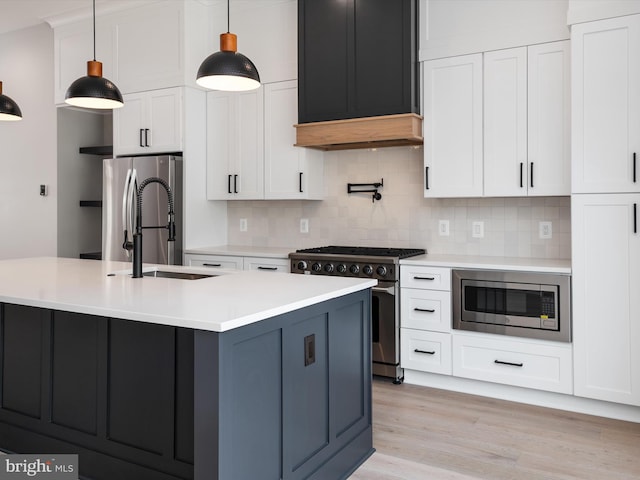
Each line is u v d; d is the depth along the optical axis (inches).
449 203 166.1
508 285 134.8
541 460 104.4
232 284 102.0
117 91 124.8
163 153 191.6
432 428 120.1
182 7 181.6
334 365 96.8
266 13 180.5
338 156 183.6
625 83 119.3
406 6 150.3
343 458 99.0
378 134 153.8
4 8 197.3
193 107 186.9
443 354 144.8
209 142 192.5
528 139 141.3
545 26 138.5
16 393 102.5
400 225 173.8
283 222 195.5
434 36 153.0
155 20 187.3
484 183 147.3
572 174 125.5
